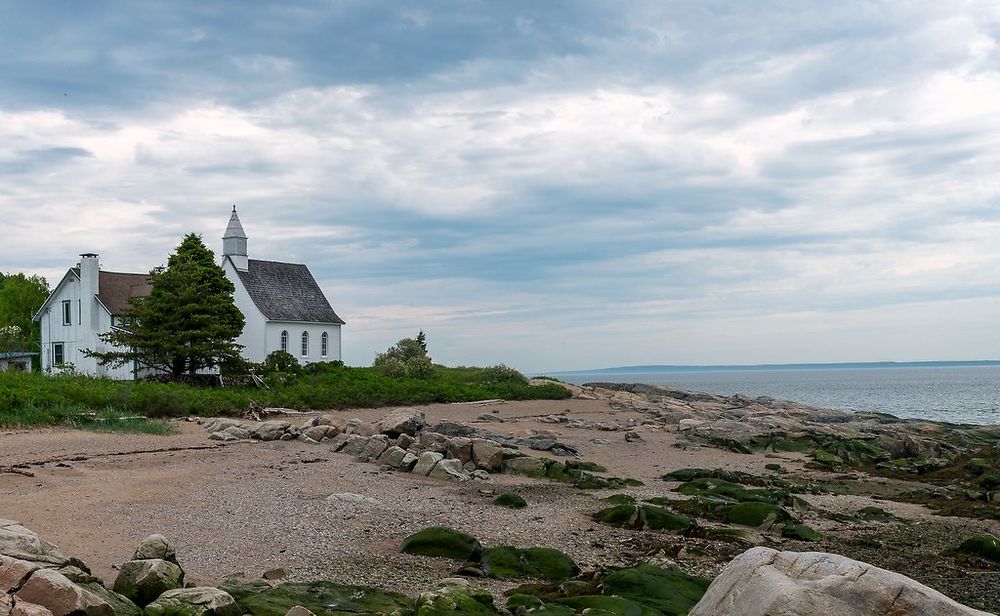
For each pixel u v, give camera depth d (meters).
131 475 19.03
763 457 31.36
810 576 7.32
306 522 15.59
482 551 14.01
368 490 19.47
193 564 12.27
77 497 16.17
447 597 9.95
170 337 42.44
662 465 27.70
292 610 9.08
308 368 51.72
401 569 12.77
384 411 38.16
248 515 15.84
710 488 22.11
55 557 9.42
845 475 27.36
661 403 51.44
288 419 33.38
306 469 21.56
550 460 24.12
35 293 79.44
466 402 44.38
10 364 48.16
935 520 19.66
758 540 16.64
